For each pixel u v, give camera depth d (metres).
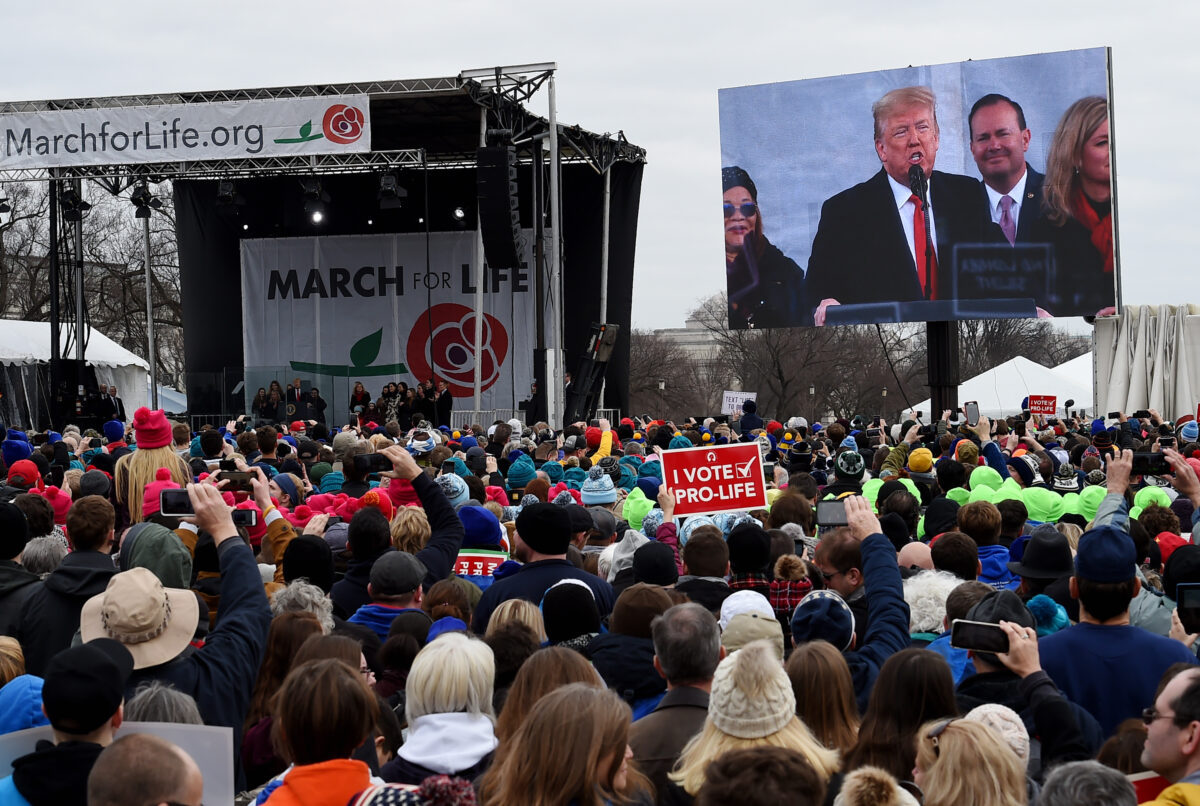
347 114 22.45
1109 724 4.27
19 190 43.53
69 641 4.94
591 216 29.78
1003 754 2.77
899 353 63.56
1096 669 4.30
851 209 25.66
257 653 4.12
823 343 61.91
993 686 3.98
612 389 29.80
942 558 5.51
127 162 22.75
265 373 29.78
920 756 2.95
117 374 33.91
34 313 43.91
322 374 31.31
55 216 26.09
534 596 5.36
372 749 3.73
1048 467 10.45
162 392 36.97
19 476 8.96
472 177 30.73
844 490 8.31
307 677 3.05
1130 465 5.93
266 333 31.45
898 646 4.24
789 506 7.36
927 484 9.44
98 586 4.99
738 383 68.81
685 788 3.14
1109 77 24.05
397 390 28.53
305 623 4.20
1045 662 4.39
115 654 3.33
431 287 31.06
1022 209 24.62
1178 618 4.40
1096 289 24.38
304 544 5.30
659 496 7.20
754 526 5.46
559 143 26.84
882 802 2.49
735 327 26.44
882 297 25.53
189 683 3.90
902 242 25.36
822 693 3.62
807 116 25.81
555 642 4.50
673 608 3.75
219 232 31.36
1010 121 24.59
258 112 22.56
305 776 2.97
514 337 30.69
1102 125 24.09
